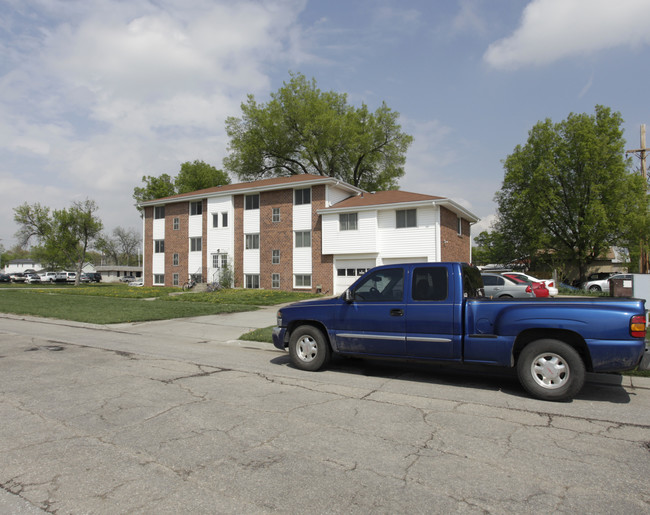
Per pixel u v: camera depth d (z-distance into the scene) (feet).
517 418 16.62
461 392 20.31
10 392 19.61
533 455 13.14
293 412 17.02
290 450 13.34
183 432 14.76
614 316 17.88
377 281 23.08
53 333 39.60
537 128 123.54
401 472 11.92
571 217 119.55
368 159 153.48
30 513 9.75
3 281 194.49
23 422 15.66
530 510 10.02
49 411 16.92
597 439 14.52
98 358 27.78
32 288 124.47
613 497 10.66
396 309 21.97
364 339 22.76
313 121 140.87
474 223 108.88
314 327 24.63
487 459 12.82
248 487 11.00
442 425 15.74
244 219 108.47
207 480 11.35
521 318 19.17
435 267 21.56
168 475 11.62
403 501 10.39
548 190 116.57
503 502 10.37
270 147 149.07
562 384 18.54
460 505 10.22
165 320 50.06
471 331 20.34
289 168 157.89
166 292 96.48
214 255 112.78
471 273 23.09
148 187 190.70
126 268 313.53
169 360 27.40
